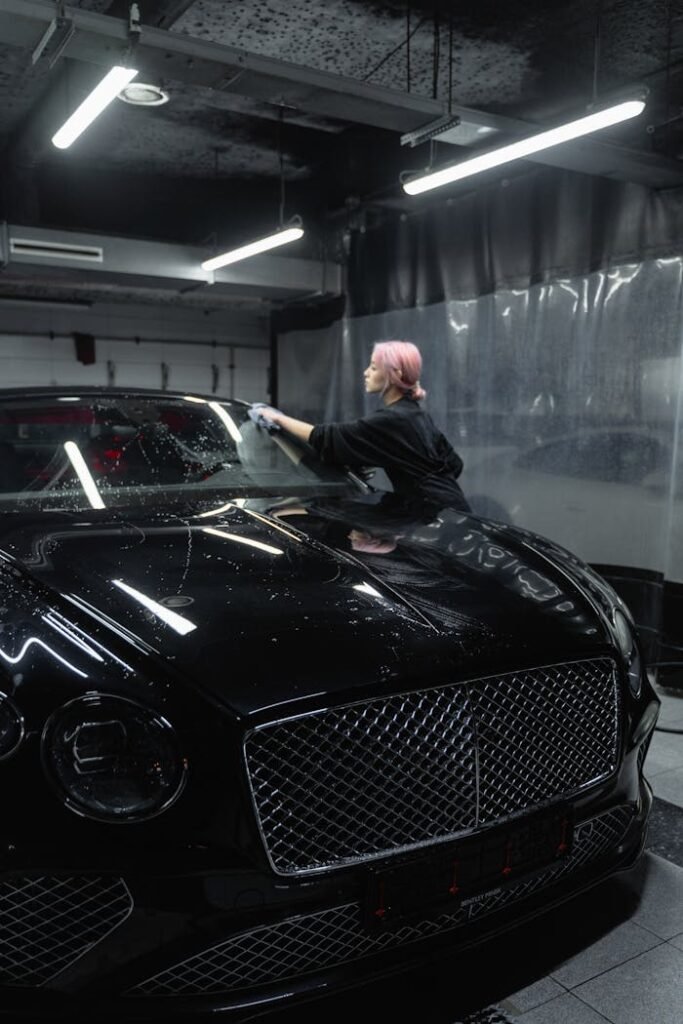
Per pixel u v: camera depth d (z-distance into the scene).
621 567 3.91
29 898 1.10
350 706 1.17
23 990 1.13
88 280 5.77
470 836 1.24
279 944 1.15
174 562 1.51
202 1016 1.12
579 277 4.08
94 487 2.07
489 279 4.66
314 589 1.42
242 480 2.26
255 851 1.11
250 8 3.52
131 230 7.19
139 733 1.12
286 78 2.87
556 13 3.44
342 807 1.17
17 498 1.96
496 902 1.32
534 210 4.32
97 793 1.10
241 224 7.20
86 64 4.08
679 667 3.36
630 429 3.84
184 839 1.10
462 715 1.25
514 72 4.14
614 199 3.87
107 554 1.53
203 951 1.11
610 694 1.46
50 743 1.11
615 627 1.58
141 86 4.20
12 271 5.43
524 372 4.44
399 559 1.65
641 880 1.85
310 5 3.48
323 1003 1.42
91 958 1.11
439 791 1.23
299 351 6.73
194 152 6.20
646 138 3.83
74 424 2.29
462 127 3.28
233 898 1.11
